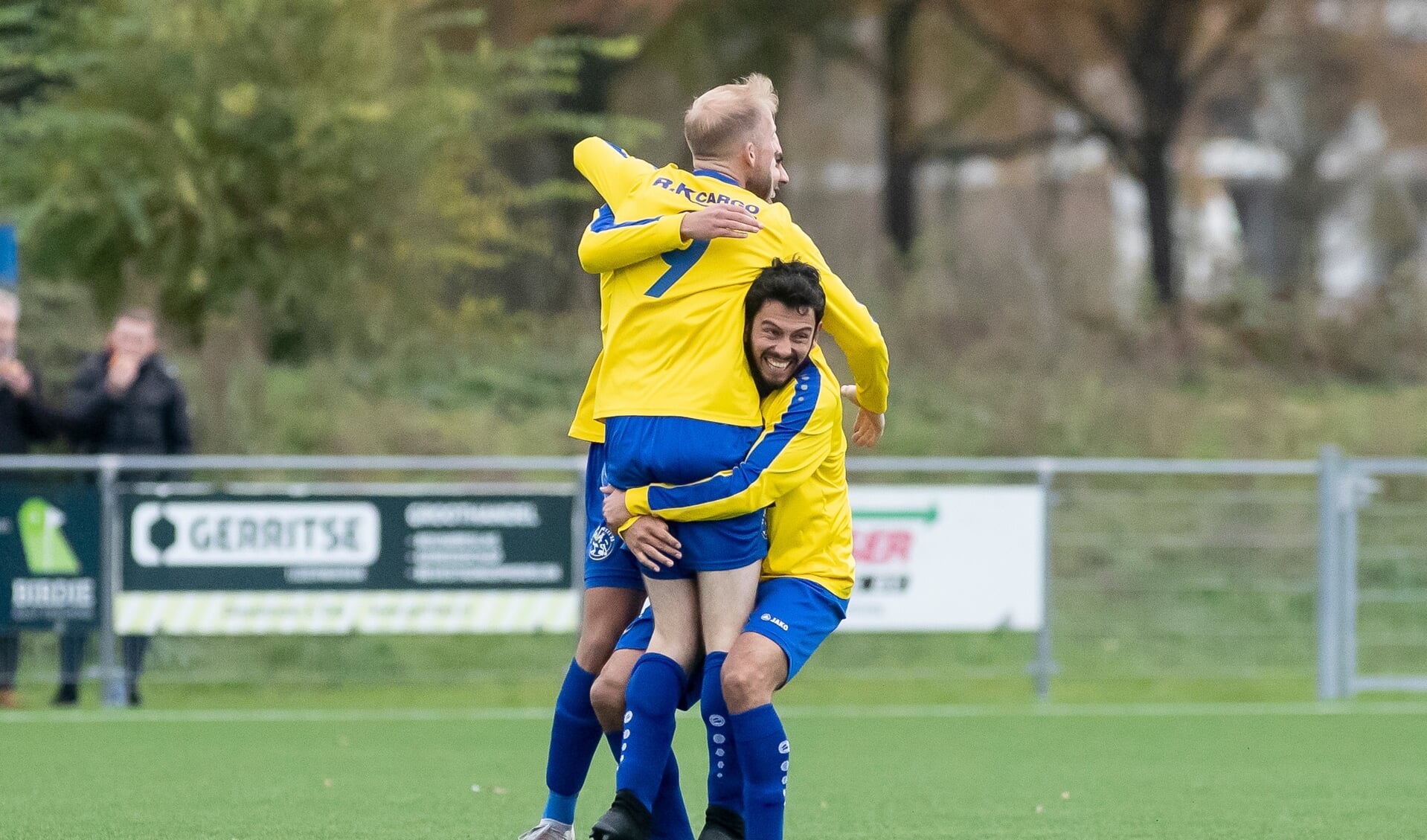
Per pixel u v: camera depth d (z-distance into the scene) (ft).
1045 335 236.63
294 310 197.57
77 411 116.57
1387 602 128.77
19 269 181.47
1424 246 450.71
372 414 182.50
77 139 186.19
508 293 254.88
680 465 53.42
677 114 311.47
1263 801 81.61
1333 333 246.27
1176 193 333.01
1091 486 174.19
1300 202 425.69
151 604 113.29
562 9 262.67
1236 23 287.89
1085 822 75.46
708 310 54.08
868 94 393.09
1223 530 130.21
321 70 191.93
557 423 192.75
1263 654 129.59
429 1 217.97
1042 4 274.16
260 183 189.78
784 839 71.05
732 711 53.57
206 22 189.16
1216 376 231.71
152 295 182.91
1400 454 205.57
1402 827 74.33
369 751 97.30
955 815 77.05
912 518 118.21
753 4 285.43
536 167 280.10
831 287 56.18
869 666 130.00
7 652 113.19
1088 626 127.85
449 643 126.11
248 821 74.02
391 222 197.26
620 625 58.44
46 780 85.66
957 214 411.13
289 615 113.39
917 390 211.00
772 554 56.34
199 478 141.38
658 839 58.29
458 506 114.11
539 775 88.63
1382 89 345.72
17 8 193.36
